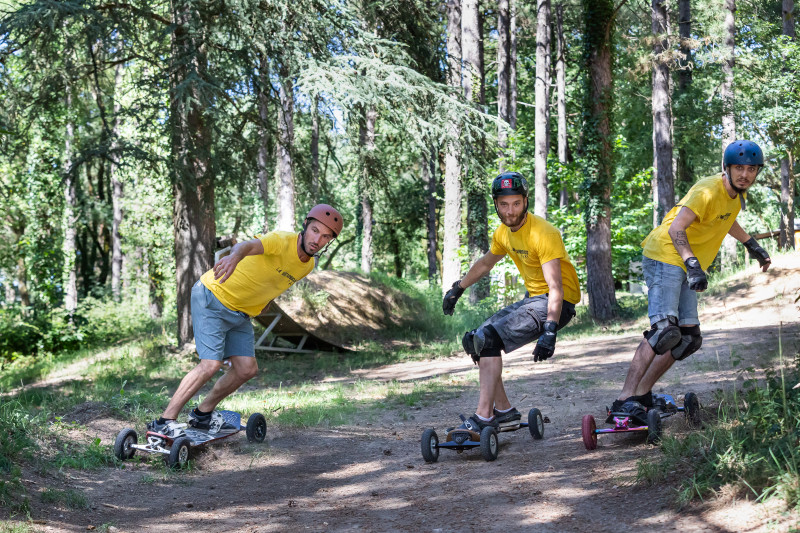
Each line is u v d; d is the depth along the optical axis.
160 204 26.14
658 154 21.48
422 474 4.88
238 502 4.48
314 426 6.95
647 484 3.81
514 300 19.48
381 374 12.52
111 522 3.97
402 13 16.08
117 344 20.67
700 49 23.92
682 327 5.02
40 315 22.38
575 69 36.22
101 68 14.63
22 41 13.44
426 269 49.97
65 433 5.87
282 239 5.41
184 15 13.95
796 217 25.78
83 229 39.19
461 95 14.99
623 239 19.00
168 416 5.50
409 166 36.81
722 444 3.83
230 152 14.73
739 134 25.89
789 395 4.19
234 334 5.84
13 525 3.61
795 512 2.96
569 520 3.49
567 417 6.46
